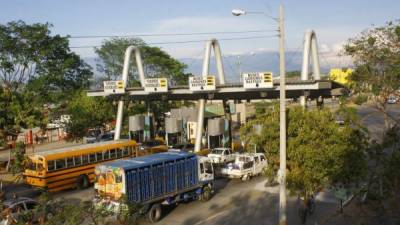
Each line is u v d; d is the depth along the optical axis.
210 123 40.38
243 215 22.83
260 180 31.41
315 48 35.00
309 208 21.41
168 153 25.33
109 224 12.41
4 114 33.41
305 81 30.45
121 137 48.50
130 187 21.00
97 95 42.53
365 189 17.66
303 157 17.36
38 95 49.00
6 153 47.28
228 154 35.16
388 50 20.42
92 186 29.89
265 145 19.09
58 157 27.62
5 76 47.78
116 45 64.81
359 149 18.16
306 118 18.08
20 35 47.47
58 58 51.03
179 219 22.48
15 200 19.12
